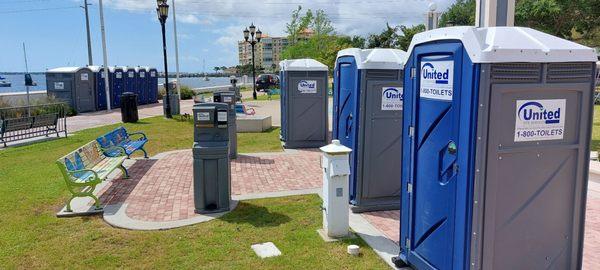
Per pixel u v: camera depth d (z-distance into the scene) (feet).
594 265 15.10
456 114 11.41
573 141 11.44
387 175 21.07
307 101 37.68
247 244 17.13
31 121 40.75
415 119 13.50
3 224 19.49
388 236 17.93
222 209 20.98
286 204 22.02
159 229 18.70
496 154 10.72
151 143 40.60
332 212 17.53
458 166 11.40
